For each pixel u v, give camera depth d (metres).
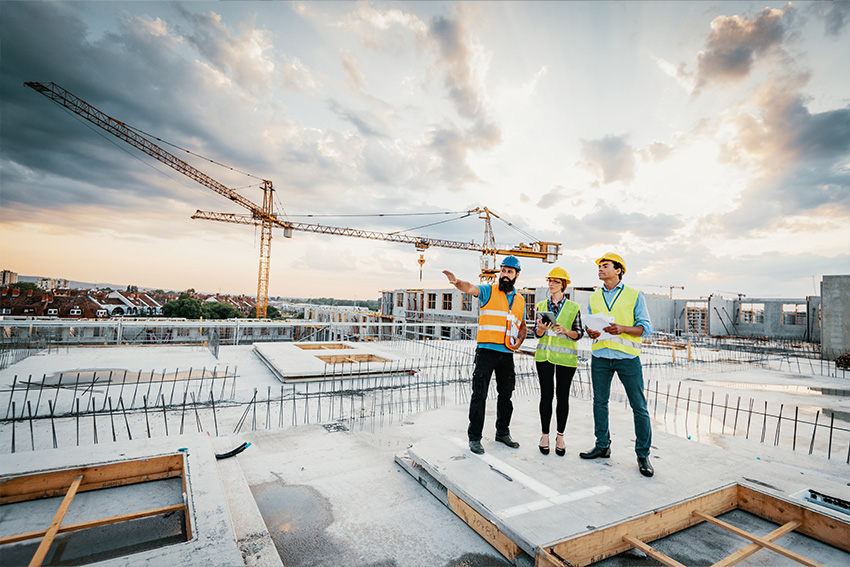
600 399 3.40
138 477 2.92
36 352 10.08
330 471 3.59
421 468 3.49
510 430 4.24
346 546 2.49
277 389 6.88
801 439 4.95
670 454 3.52
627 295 3.36
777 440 4.87
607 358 3.34
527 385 7.87
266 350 10.81
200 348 11.98
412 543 2.54
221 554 1.89
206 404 5.80
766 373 10.78
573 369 3.46
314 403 6.03
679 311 32.66
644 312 3.22
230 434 4.55
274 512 2.88
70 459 2.86
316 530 2.65
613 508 2.52
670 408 6.36
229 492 2.90
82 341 14.26
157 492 2.80
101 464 2.81
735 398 7.36
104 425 4.76
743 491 2.98
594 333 3.31
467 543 2.55
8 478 2.56
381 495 3.16
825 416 6.14
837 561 2.35
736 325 30.14
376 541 2.55
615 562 2.33
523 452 3.48
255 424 4.97
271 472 3.55
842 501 2.74
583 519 2.37
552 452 3.50
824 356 14.41
